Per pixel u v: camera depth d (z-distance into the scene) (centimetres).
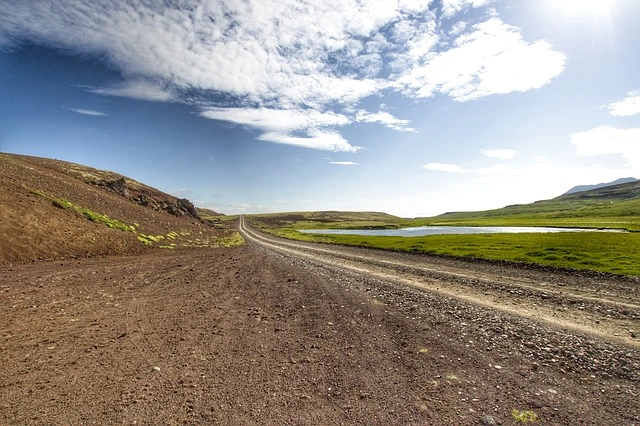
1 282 1697
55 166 7856
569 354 892
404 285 1958
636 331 1099
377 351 916
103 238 3478
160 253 3694
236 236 9300
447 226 17538
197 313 1291
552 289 1830
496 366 816
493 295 1689
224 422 571
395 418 593
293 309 1380
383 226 19700
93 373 748
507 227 13588
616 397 670
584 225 11788
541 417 596
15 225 2662
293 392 684
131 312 1275
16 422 554
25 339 952
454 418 593
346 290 1786
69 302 1385
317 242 7019
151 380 722
